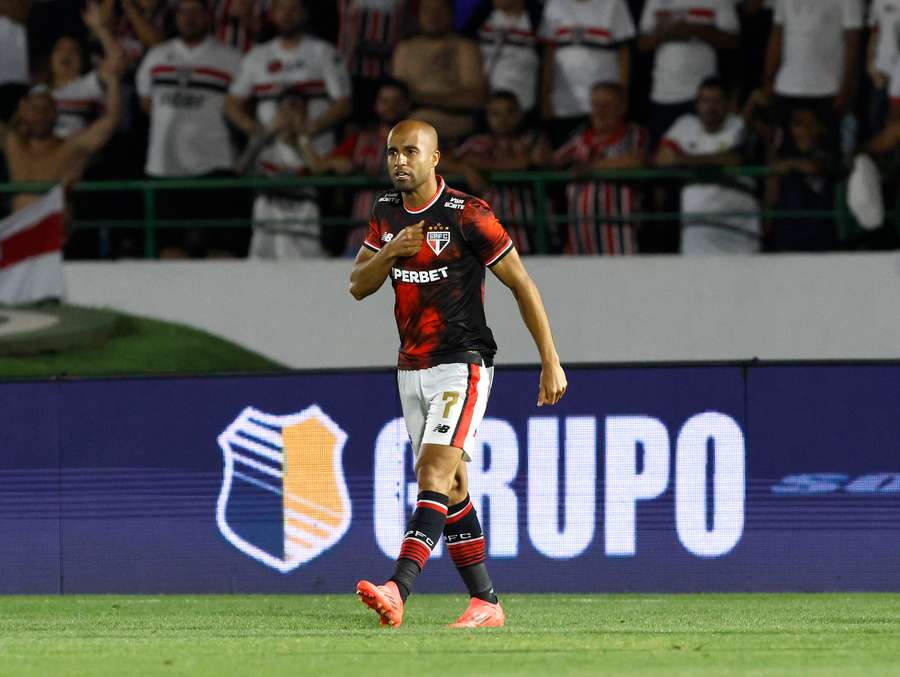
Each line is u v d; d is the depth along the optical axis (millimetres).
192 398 24344
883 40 36531
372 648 13766
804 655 13250
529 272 37125
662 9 37281
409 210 16188
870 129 37250
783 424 23281
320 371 24031
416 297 16188
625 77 37844
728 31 37375
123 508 24375
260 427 24188
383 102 37656
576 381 23688
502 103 37375
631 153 37344
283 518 24062
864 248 37031
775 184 37281
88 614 20266
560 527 23672
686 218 37062
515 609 20516
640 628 16672
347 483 23922
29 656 13398
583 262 37031
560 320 37031
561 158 37688
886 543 23094
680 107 37344
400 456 23797
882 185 36812
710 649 13727
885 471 23094
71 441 24500
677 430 23453
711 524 23391
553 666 12180
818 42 36688
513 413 23812
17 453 24562
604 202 37219
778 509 23281
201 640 15094
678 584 23422
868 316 36469
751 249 37344
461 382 16156
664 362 23531
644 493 23516
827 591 23172
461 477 16703
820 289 36500
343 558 23938
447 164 37406
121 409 24438
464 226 15984
